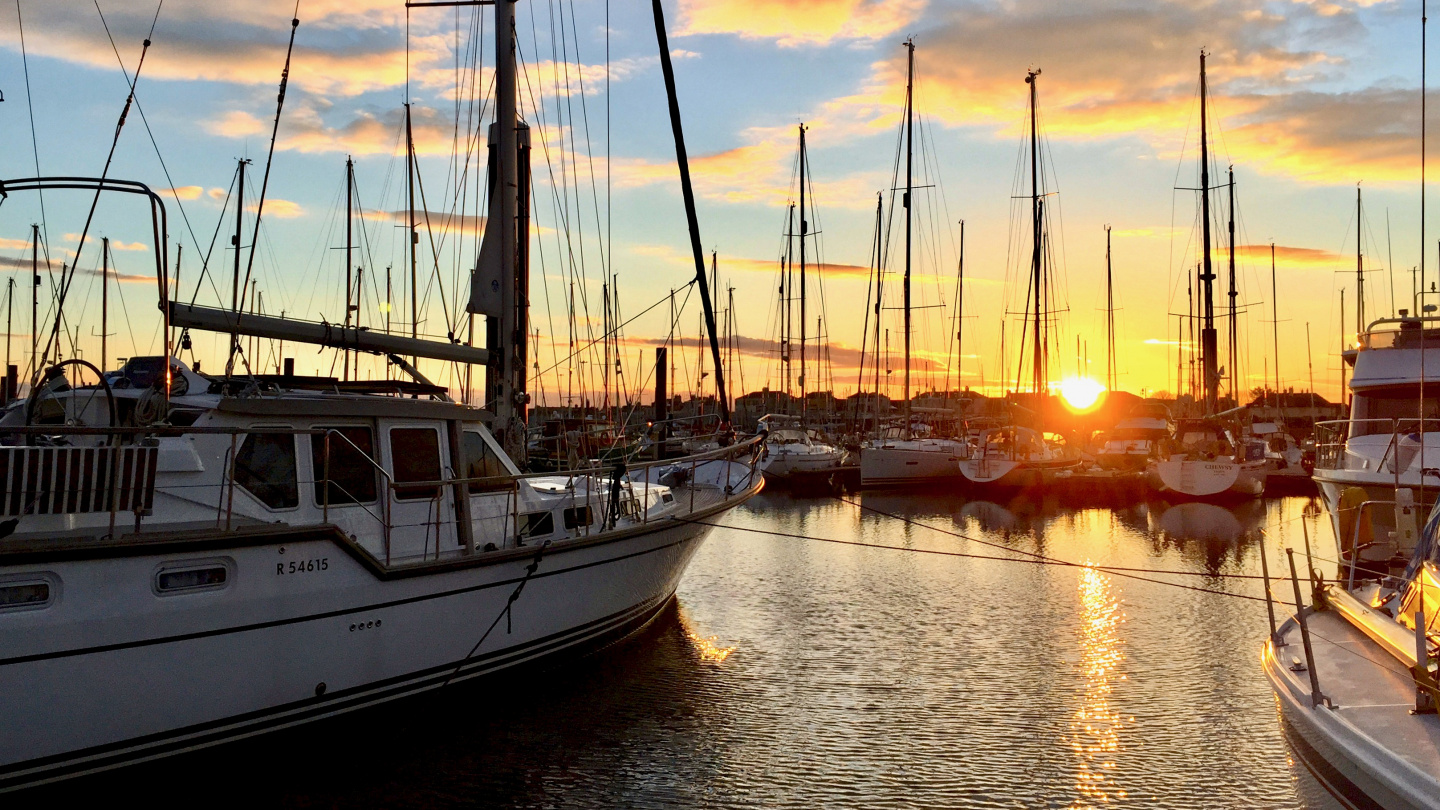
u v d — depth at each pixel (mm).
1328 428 17688
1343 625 8125
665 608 14234
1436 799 4875
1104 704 10328
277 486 8961
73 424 8875
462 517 10227
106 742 7367
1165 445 36531
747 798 8055
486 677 10211
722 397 14703
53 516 7344
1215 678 11227
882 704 10328
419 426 10062
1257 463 32188
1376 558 9852
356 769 8641
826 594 15945
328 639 8609
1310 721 6137
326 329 10523
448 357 11820
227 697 7980
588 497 11438
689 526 13258
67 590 7152
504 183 12523
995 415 46844
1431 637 6562
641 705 10297
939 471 37125
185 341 10898
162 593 7590
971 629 13547
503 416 12688
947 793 8141
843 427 52000
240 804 7906
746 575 17719
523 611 10477
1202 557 20203
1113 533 24328
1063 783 8336
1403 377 15984
